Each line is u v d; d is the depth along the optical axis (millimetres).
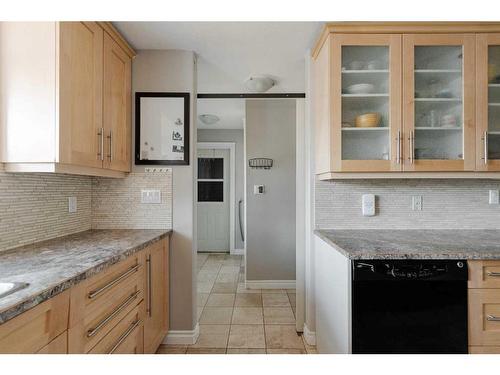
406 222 2100
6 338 757
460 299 1362
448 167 1773
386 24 1765
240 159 5102
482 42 1772
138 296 1621
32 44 1350
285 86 2838
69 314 1012
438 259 1365
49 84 1346
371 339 1349
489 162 1774
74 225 1981
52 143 1344
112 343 1324
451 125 1836
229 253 5137
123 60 2014
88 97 1576
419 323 1353
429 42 1774
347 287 1386
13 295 827
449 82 1853
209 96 2547
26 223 1554
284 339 2250
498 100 1826
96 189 2189
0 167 1373
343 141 1852
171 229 2186
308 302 2203
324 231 2025
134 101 2176
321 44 1933
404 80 1779
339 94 1781
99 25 1685
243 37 1998
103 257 1273
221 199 5203
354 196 2105
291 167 3449
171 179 2195
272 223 3432
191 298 2184
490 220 2096
